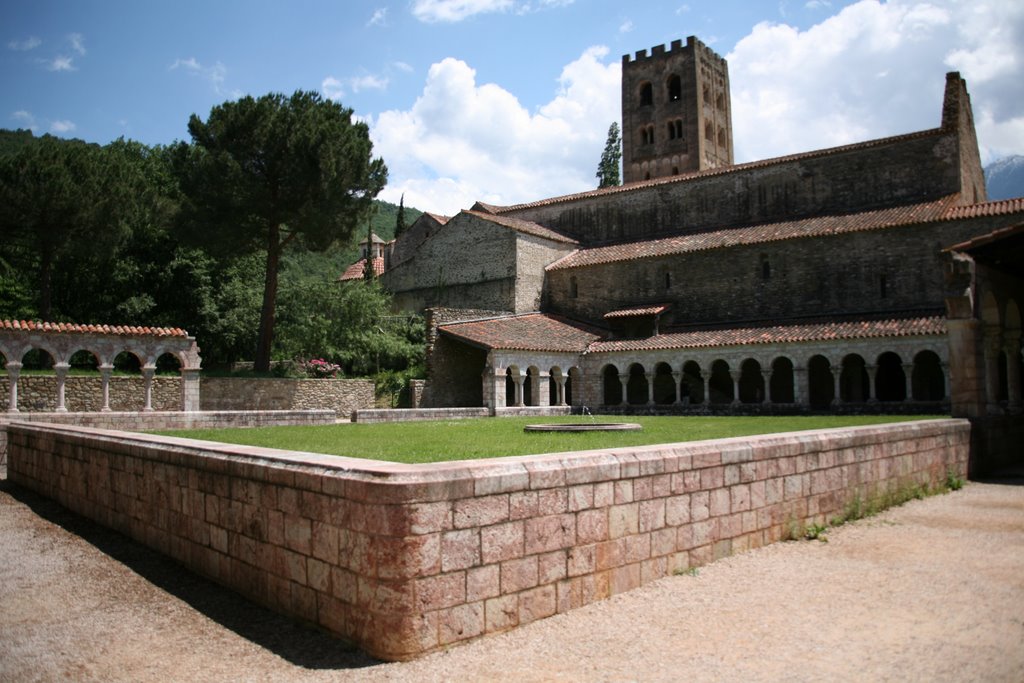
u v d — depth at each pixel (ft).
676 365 137.18
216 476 29.04
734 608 25.05
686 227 176.45
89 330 96.32
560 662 20.71
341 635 22.27
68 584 29.86
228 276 168.55
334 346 153.69
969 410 58.54
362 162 137.08
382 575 20.86
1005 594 26.20
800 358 123.85
